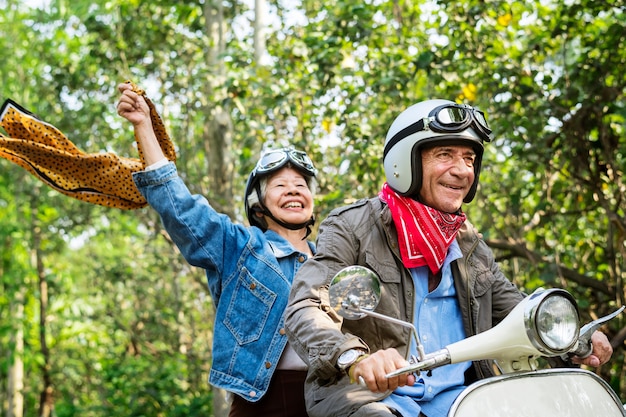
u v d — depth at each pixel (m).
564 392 2.48
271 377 3.73
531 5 7.92
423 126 2.85
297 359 3.76
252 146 9.73
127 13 12.71
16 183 16.50
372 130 8.58
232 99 9.34
